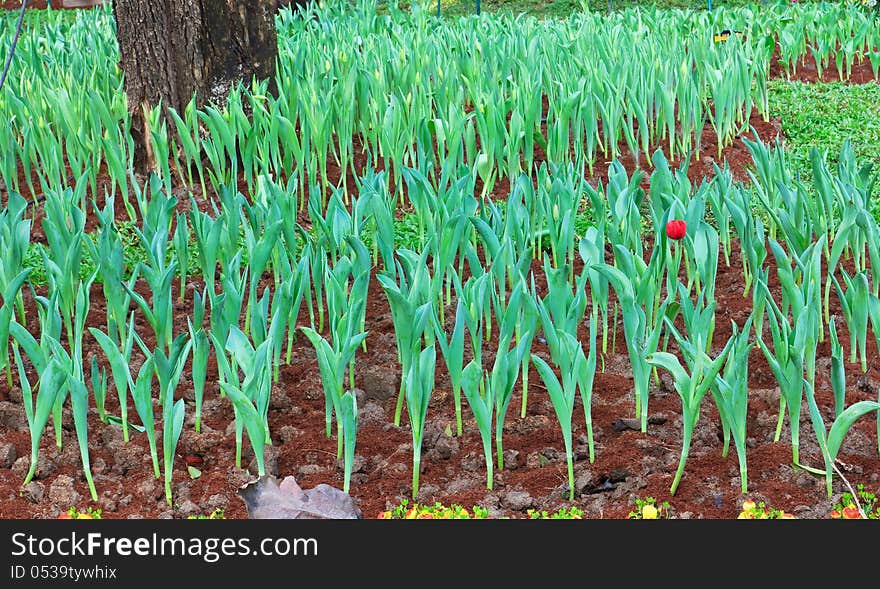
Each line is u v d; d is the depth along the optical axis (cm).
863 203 737
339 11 1764
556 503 520
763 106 1270
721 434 585
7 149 949
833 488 521
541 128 1213
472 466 555
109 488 537
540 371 507
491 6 2673
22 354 691
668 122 1095
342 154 999
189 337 708
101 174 1081
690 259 725
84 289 600
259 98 965
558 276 577
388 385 633
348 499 505
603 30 1403
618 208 708
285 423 603
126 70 1048
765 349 525
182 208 985
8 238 672
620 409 604
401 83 1164
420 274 595
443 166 917
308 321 735
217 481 536
